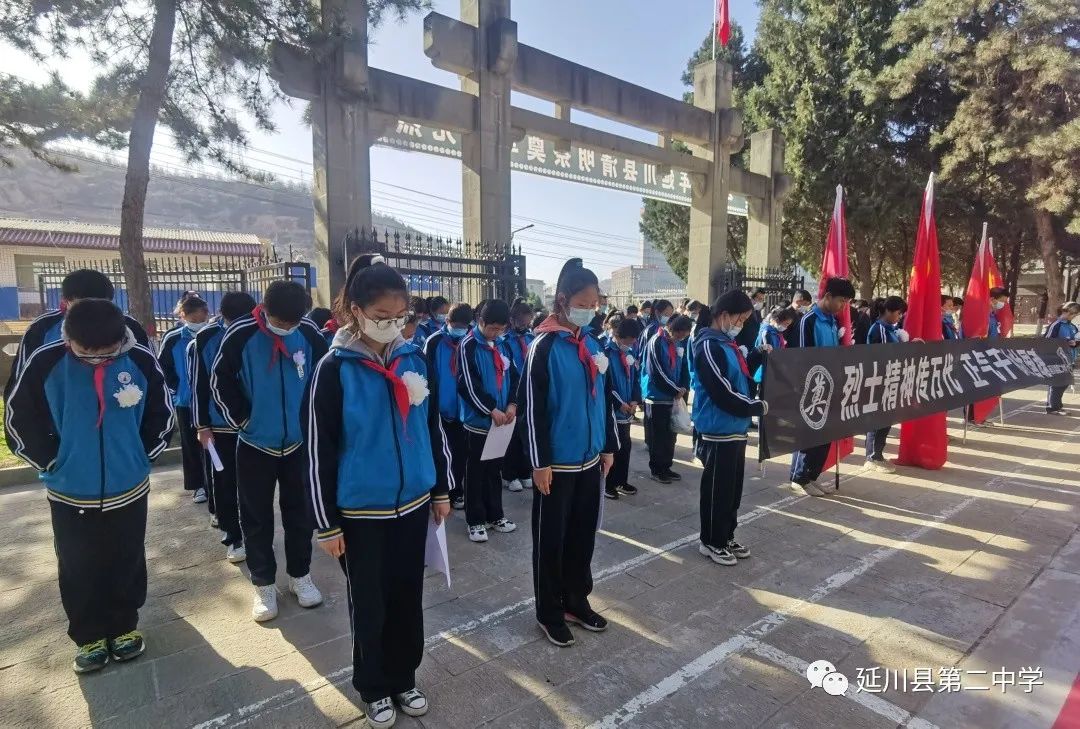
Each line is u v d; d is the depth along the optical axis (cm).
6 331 1391
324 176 848
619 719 253
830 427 482
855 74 1631
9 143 827
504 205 1030
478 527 443
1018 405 984
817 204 1775
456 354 495
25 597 354
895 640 311
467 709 258
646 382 591
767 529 462
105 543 280
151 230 2759
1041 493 543
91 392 272
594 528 321
